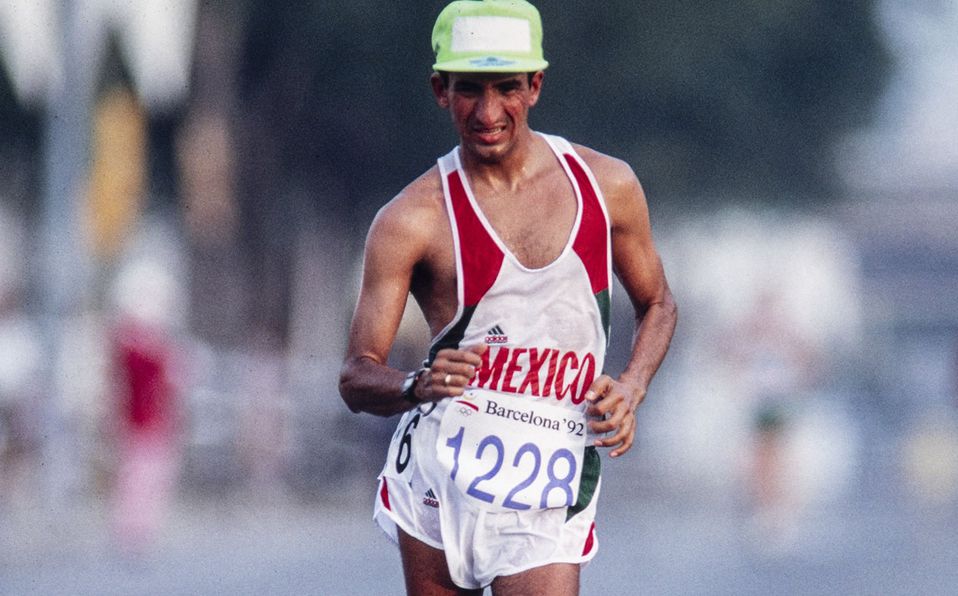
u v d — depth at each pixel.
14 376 46.38
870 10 83.19
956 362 62.06
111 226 47.88
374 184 73.75
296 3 66.56
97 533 43.06
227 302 68.69
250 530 46.81
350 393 15.91
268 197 69.19
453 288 15.80
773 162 83.56
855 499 67.38
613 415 15.84
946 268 173.88
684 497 66.06
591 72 72.00
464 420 16.12
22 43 47.00
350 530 47.72
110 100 47.72
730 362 51.75
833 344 119.00
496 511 16.16
